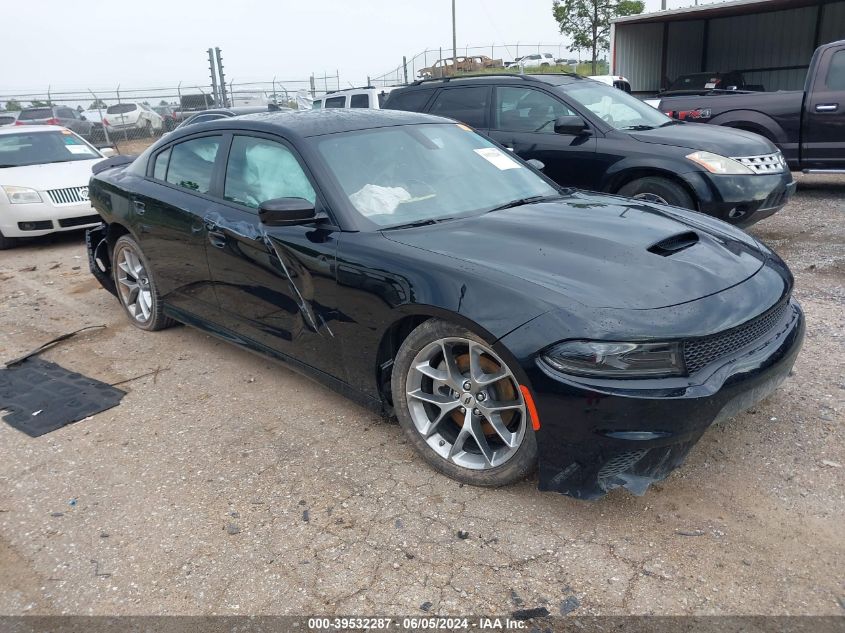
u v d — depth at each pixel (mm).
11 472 3371
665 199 6262
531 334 2582
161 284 4770
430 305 2852
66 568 2672
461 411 3059
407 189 3627
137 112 25844
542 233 3146
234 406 3945
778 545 2557
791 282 3156
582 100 6836
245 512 2947
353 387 3428
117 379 4410
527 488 2984
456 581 2475
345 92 15555
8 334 5367
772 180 6199
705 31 22266
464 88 7555
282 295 3629
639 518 2748
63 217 8336
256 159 3904
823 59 8844
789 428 3307
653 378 2494
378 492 3025
